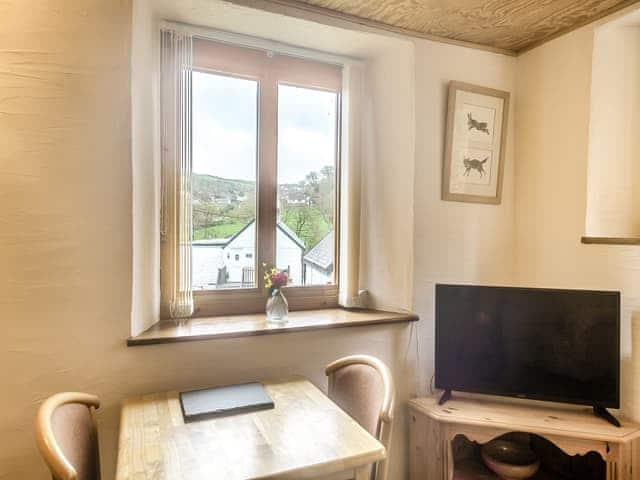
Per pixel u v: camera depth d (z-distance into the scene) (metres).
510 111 2.15
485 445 1.88
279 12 1.62
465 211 2.06
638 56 1.75
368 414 1.32
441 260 2.01
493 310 1.71
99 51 1.36
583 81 1.83
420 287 1.95
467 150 2.04
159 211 1.66
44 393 1.31
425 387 1.95
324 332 1.72
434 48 1.96
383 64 2.00
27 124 1.28
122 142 1.39
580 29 1.83
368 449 1.01
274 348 1.63
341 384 1.49
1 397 1.27
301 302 2.00
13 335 1.28
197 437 1.06
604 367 1.56
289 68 1.94
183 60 1.68
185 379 1.48
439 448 1.62
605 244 1.74
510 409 1.68
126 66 1.39
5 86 1.26
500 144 2.12
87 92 1.35
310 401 1.31
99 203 1.37
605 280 1.74
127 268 1.40
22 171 1.28
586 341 1.59
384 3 1.65
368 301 2.06
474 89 2.04
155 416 1.19
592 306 1.58
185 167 1.69
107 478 1.38
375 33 1.81
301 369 1.68
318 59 1.97
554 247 1.96
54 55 1.31
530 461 1.73
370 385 1.37
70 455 0.97
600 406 1.57
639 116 1.75
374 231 2.05
